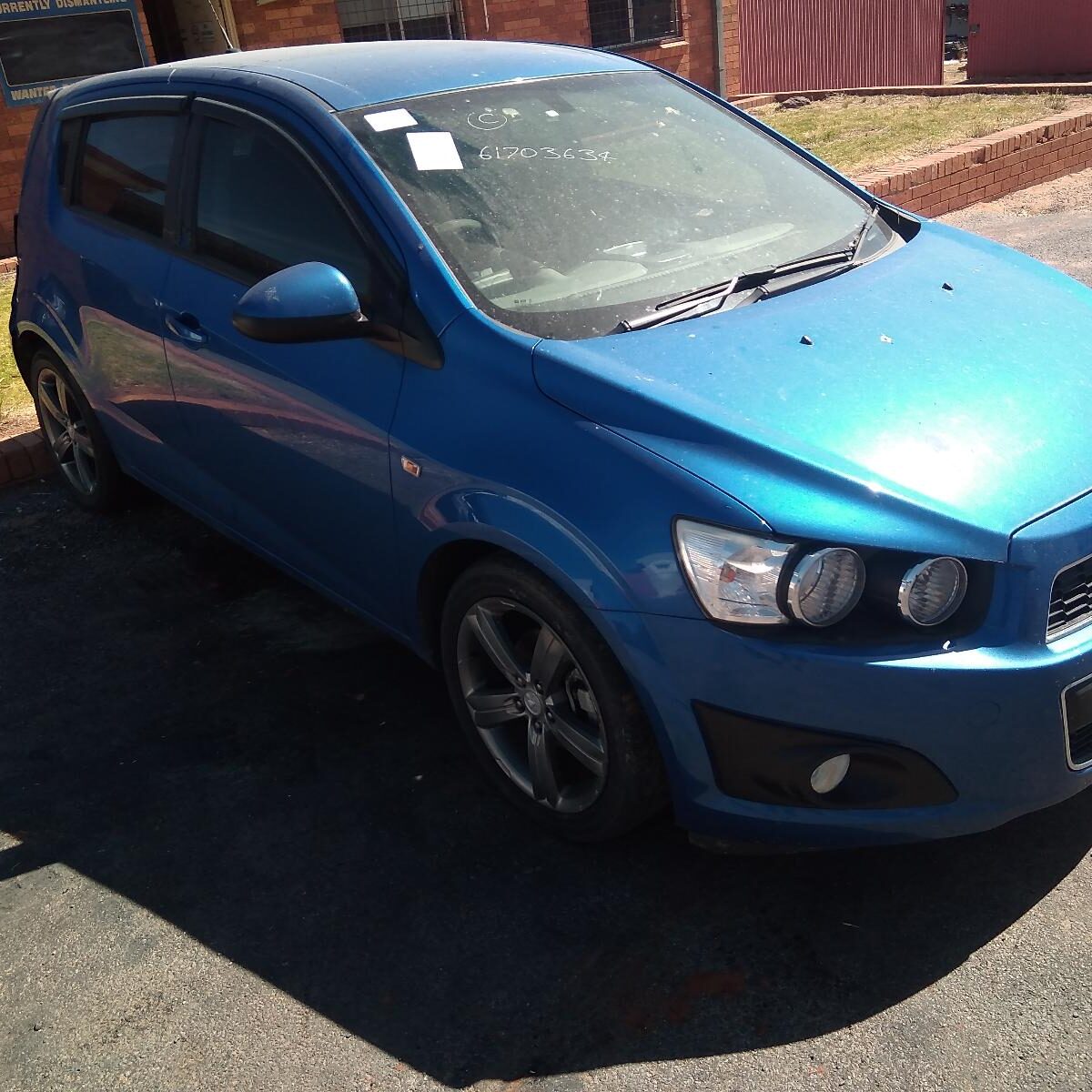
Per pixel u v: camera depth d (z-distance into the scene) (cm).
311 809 312
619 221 321
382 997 251
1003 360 275
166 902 284
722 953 254
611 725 258
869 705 229
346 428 308
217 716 356
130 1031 248
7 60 976
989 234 793
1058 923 252
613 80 381
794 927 259
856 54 1834
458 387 281
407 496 293
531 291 295
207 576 442
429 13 1266
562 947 260
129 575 448
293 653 385
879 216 368
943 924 256
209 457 380
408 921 271
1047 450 248
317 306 287
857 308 293
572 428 258
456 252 299
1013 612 231
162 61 1248
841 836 246
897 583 229
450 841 296
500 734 303
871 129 1137
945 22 1948
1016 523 232
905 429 248
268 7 1161
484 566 276
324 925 272
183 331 366
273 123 340
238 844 301
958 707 229
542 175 327
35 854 304
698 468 241
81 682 380
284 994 254
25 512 508
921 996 238
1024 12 1820
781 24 1728
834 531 229
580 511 250
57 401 490
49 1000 258
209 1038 245
